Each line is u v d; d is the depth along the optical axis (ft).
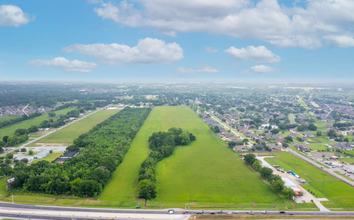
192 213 531.91
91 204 565.94
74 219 503.61
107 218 509.35
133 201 584.40
